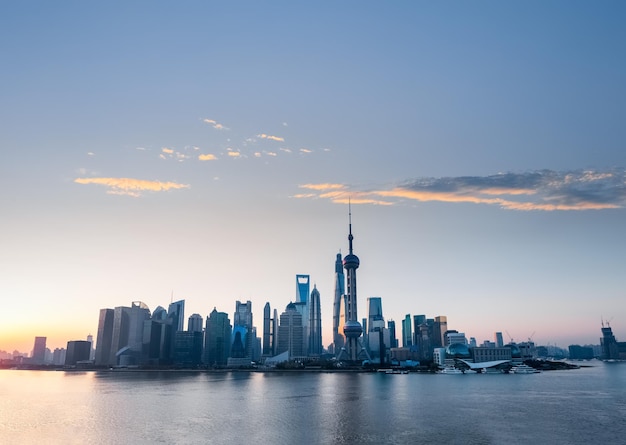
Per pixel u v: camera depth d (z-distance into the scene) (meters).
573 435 172.00
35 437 178.50
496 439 166.12
